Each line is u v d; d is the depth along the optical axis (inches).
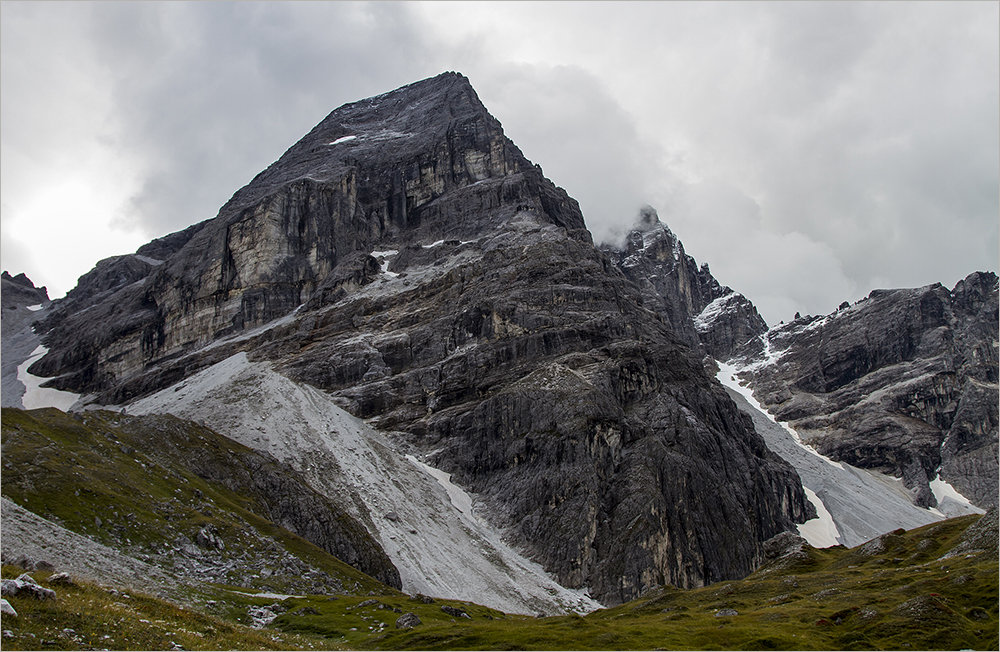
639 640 3161.9
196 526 4650.6
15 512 3747.5
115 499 4458.7
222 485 5944.9
